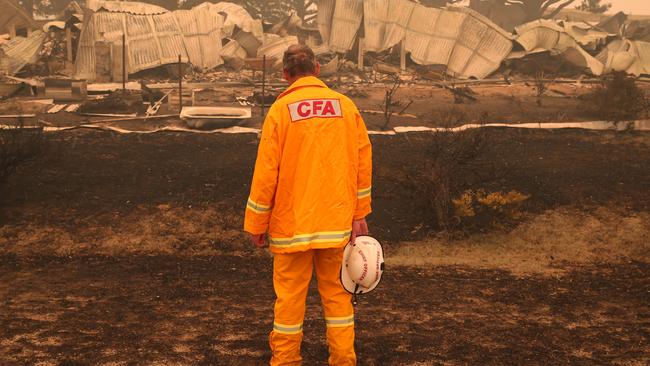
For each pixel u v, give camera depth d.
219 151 13.64
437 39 31.88
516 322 5.16
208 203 10.41
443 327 4.95
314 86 3.33
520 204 10.27
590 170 12.66
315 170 3.20
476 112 19.33
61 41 29.53
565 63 31.61
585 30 36.84
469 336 4.67
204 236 9.31
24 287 6.70
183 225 9.62
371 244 3.43
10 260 8.17
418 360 4.08
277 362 3.38
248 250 8.90
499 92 25.20
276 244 3.29
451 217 9.91
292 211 3.24
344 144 3.28
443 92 24.94
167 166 12.31
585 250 9.02
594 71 31.31
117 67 26.44
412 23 32.31
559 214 10.29
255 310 5.67
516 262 8.45
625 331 4.87
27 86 21.86
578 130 16.61
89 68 26.91
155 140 14.41
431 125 17.06
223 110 16.09
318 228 3.20
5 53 27.34
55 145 13.45
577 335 4.74
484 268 8.09
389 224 9.95
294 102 3.25
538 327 4.98
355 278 3.36
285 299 3.33
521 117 18.38
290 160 3.21
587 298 6.20
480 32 31.56
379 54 32.47
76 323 5.11
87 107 18.11
